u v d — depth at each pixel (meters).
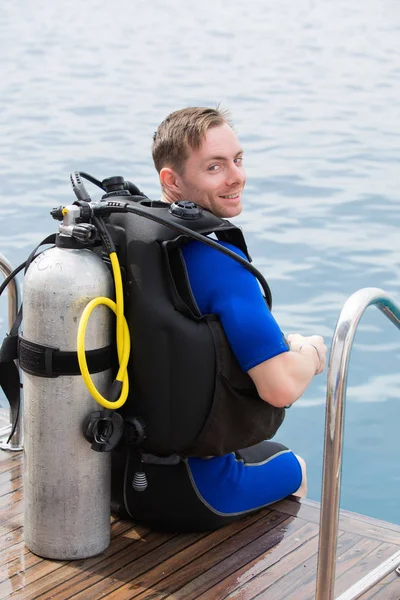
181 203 2.81
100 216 2.82
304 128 11.62
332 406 2.45
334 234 8.30
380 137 11.28
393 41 16.88
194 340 2.74
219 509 3.03
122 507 3.10
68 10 19.69
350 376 6.09
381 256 7.82
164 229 2.79
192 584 2.82
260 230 8.37
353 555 2.97
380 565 2.84
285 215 8.74
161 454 2.89
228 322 2.75
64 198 9.16
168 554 2.97
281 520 3.17
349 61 15.35
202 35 17.41
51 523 2.87
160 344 2.75
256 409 2.86
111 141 11.00
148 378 2.79
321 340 3.03
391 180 9.74
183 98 12.97
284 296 7.07
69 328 2.72
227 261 2.81
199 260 2.81
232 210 3.01
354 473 5.15
